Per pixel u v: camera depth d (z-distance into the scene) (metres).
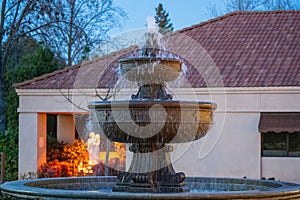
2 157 22.59
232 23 27.09
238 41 25.36
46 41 32.62
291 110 21.34
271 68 22.77
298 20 26.73
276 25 26.47
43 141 23.58
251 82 21.70
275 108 21.44
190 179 12.54
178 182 10.09
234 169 21.64
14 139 25.50
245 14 27.83
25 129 23.08
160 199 7.94
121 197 8.04
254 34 25.88
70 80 23.14
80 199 8.25
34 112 23.03
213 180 12.34
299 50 24.08
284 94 21.42
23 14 31.83
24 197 8.81
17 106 28.41
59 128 26.59
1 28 31.88
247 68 22.95
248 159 21.59
